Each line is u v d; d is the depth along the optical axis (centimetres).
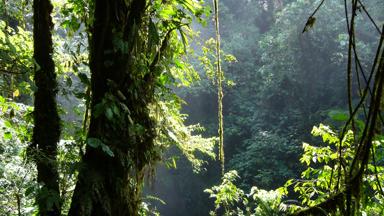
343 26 997
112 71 193
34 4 250
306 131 1002
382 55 130
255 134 1070
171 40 250
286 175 940
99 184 182
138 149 202
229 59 294
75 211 180
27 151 235
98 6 194
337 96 998
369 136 136
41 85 249
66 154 233
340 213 153
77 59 267
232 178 335
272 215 247
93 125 192
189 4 245
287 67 1068
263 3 1361
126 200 192
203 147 261
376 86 134
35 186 204
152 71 218
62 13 266
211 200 1082
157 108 219
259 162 980
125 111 188
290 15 1056
